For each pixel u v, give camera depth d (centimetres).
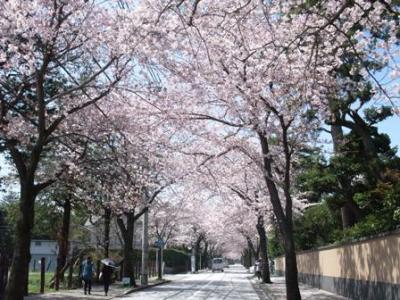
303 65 1409
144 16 1306
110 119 1717
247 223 4462
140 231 6456
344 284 2116
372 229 1698
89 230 4188
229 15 1226
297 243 3556
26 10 1343
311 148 2245
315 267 2873
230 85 1525
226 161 2153
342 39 1354
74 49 1609
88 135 1784
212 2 1302
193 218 5759
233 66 1514
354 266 1930
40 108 1498
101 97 1583
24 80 1616
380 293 1586
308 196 2630
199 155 1995
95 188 2006
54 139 1717
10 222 3409
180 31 1331
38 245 7175
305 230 3538
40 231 4491
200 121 1845
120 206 2155
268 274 3575
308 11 1080
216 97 1745
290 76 1473
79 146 1861
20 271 1462
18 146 1862
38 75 1473
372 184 2164
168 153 1941
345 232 2244
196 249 7244
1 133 1578
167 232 6112
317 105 1711
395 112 1189
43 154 2102
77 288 2978
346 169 2217
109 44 1441
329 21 1013
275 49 1388
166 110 1708
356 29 1353
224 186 2517
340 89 1677
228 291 2906
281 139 1933
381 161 1988
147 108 1731
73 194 2427
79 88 1491
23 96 1703
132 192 1970
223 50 1473
